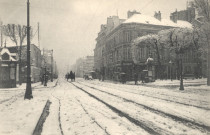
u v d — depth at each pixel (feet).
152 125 25.75
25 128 24.02
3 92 74.33
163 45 155.53
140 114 32.14
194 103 40.63
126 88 87.25
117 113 33.53
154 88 82.43
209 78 85.15
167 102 43.37
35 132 23.34
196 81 125.18
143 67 181.27
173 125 25.66
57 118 30.42
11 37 117.50
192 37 130.82
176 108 35.86
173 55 148.87
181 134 22.15
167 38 143.84
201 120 27.20
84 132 23.02
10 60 94.12
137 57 180.65
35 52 190.90
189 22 208.44
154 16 202.49
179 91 66.28
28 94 53.88
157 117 29.99
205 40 93.56
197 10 87.71
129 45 185.47
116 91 72.69
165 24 195.62
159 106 38.27
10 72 96.37
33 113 32.94
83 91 76.95
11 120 27.94
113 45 214.69
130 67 183.32
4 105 41.93
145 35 170.50
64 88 95.55
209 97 48.37
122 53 187.73
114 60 211.20
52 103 46.09
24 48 169.37
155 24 190.90
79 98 54.49
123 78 142.72
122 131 23.18
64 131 23.57
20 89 88.07
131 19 191.01
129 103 43.75
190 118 28.40
